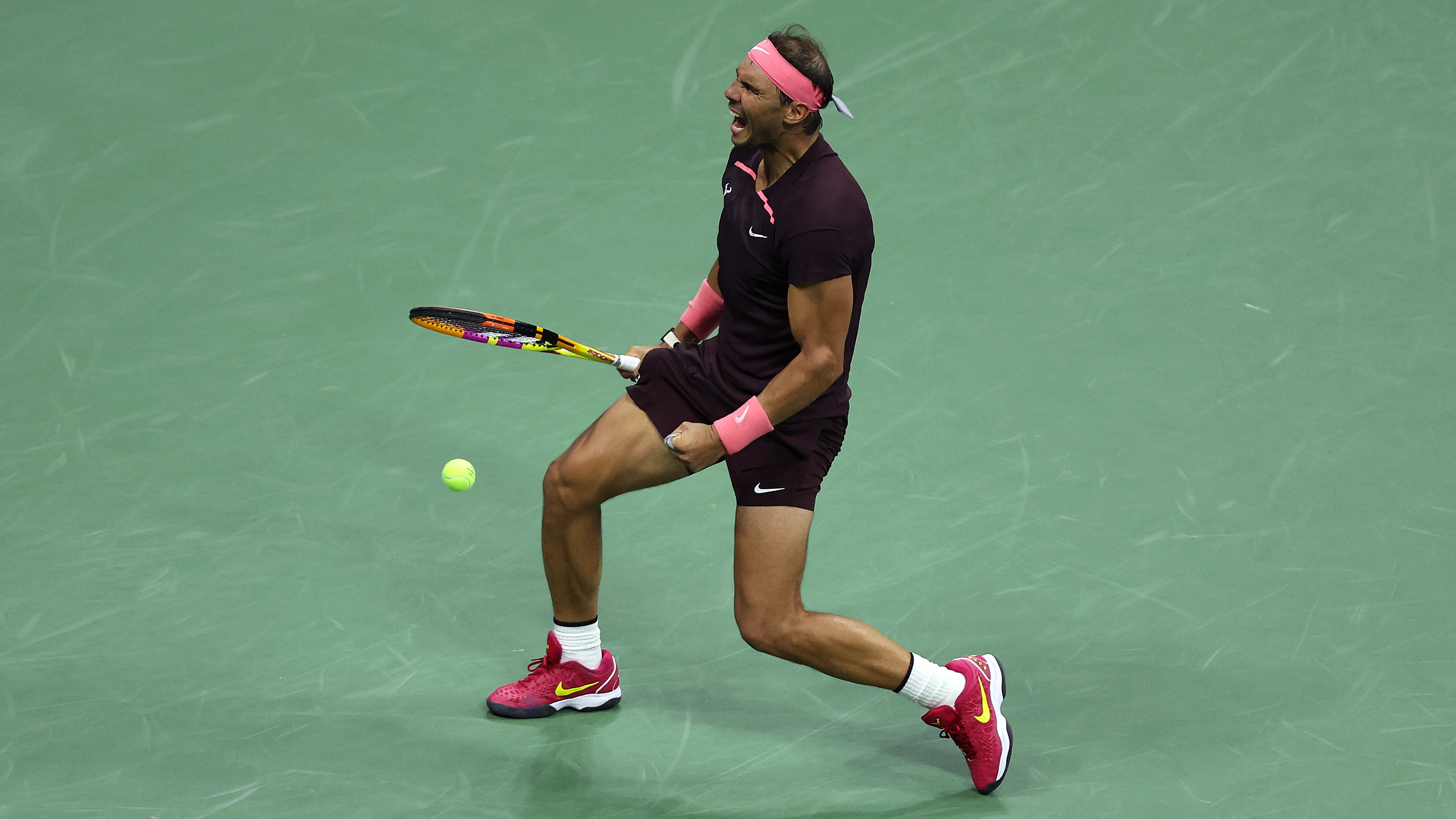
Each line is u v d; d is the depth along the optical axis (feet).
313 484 68.69
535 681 54.29
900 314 83.15
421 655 57.67
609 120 100.12
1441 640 57.36
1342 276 86.38
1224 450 71.46
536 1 110.93
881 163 97.14
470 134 98.43
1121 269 87.30
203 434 72.08
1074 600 60.80
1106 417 74.33
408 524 66.23
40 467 68.85
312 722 53.36
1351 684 55.01
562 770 51.13
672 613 60.95
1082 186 95.09
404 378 77.46
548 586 59.88
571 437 73.05
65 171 92.89
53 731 52.13
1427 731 52.08
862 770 51.39
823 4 111.34
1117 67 106.73
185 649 57.16
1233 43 109.40
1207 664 56.54
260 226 89.56
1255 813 48.14
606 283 85.40
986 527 65.98
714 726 53.98
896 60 106.93
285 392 75.72
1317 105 102.83
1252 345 80.18
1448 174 95.50
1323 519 65.92
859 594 61.46
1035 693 55.16
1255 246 89.30
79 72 101.24
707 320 54.24
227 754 51.34
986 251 88.89
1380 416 73.77
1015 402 75.61
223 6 108.37
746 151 48.49
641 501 68.74
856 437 72.84
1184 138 99.76
